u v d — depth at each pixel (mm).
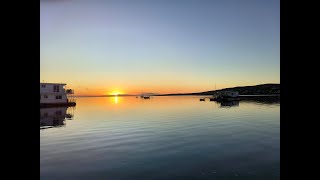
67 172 16203
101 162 18422
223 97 123688
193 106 92250
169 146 23406
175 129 34688
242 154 19672
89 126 39781
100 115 59531
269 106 81312
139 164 17641
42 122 45312
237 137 27359
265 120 43375
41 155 20875
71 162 18547
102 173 15875
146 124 41156
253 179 13953
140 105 110750
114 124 41906
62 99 77625
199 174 15086
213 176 14648
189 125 38812
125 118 51812
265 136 27562
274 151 20453
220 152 20531
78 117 54625
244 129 33344
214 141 25297
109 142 26203
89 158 19672
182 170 15961
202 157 19047
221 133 30406
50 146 24531
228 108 75812
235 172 15234
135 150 22109
